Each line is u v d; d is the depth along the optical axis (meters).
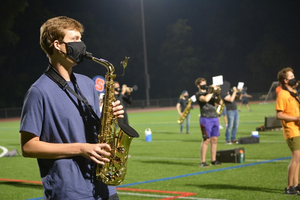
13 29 61.38
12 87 60.19
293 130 7.01
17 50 61.84
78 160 3.09
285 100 6.98
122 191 7.97
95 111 3.36
